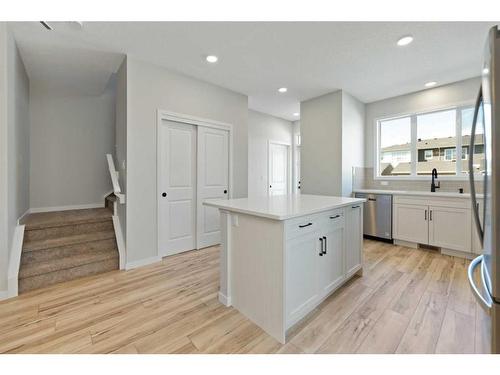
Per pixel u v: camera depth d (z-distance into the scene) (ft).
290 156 20.99
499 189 2.68
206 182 11.94
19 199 9.10
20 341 5.16
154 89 9.95
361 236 8.41
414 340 5.17
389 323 5.77
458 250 10.14
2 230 6.93
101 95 14.47
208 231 12.08
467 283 7.86
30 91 12.34
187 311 6.34
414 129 13.29
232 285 6.54
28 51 8.84
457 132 11.84
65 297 7.05
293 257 5.45
